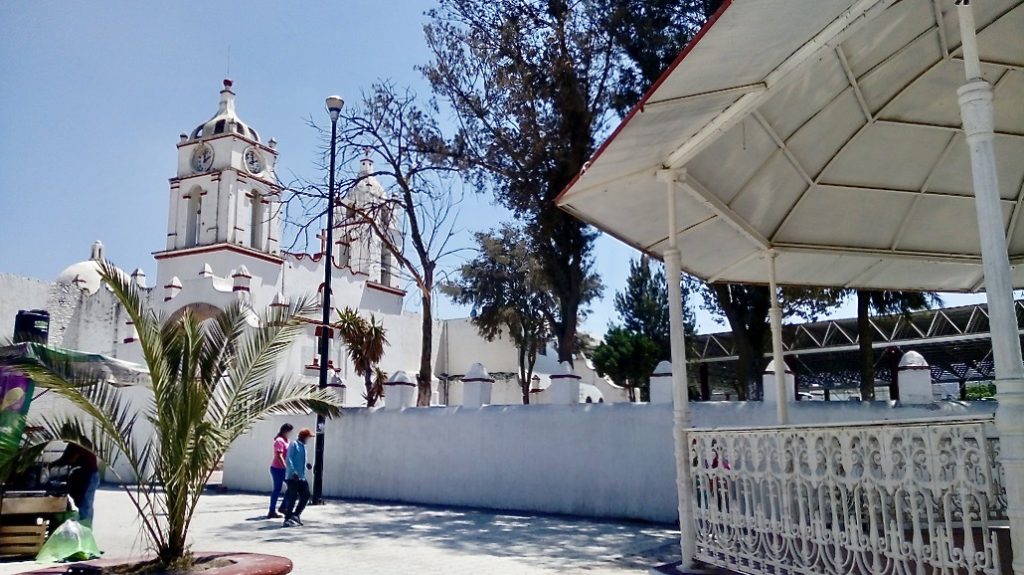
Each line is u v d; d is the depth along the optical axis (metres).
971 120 4.53
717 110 6.86
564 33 19.08
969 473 4.45
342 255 38.69
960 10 4.71
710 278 11.21
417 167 21.06
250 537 12.10
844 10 5.44
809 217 9.46
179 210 37.91
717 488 7.14
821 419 13.12
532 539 11.85
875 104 7.70
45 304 33.03
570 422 15.63
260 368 9.02
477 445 16.83
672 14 17.41
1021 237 9.70
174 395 8.22
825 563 5.50
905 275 11.17
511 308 37.22
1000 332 4.24
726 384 32.56
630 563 9.55
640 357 32.94
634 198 8.52
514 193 19.72
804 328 24.22
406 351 41.66
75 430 8.09
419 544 11.32
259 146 39.16
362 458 18.53
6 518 10.43
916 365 13.38
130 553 10.70
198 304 32.28
